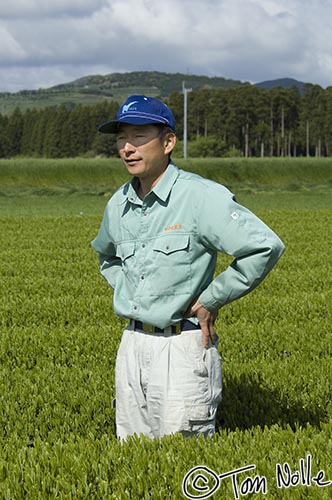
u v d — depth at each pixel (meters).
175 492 4.42
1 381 7.93
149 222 4.90
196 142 137.38
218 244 4.74
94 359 8.67
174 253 4.81
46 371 8.23
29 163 57.31
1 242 21.08
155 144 4.82
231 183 58.88
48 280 14.45
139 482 4.52
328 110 149.38
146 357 4.89
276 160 61.62
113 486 4.54
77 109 171.00
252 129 157.62
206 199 4.74
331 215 28.70
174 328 4.87
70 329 10.42
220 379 5.04
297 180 61.12
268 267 4.68
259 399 6.94
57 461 4.81
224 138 156.12
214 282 4.77
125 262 5.05
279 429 5.25
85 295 12.96
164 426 4.82
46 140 172.25
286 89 158.12
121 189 5.18
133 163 4.84
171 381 4.80
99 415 6.73
